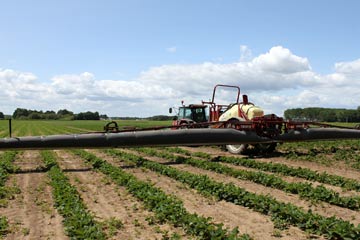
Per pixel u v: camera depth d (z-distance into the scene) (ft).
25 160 56.75
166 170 42.78
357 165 47.83
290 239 21.62
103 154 65.77
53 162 49.88
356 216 26.08
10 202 30.42
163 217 25.05
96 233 21.63
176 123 75.61
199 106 73.51
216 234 20.74
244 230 23.17
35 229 23.81
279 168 43.55
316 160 52.49
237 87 61.46
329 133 57.00
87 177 41.68
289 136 54.80
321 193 30.35
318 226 22.77
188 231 22.75
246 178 39.65
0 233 22.85
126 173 40.81
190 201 30.40
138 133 48.85
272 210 26.13
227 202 30.07
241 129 53.78
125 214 26.91
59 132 143.33
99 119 531.50
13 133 137.80
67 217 25.41
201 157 59.11
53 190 33.04
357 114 326.03
